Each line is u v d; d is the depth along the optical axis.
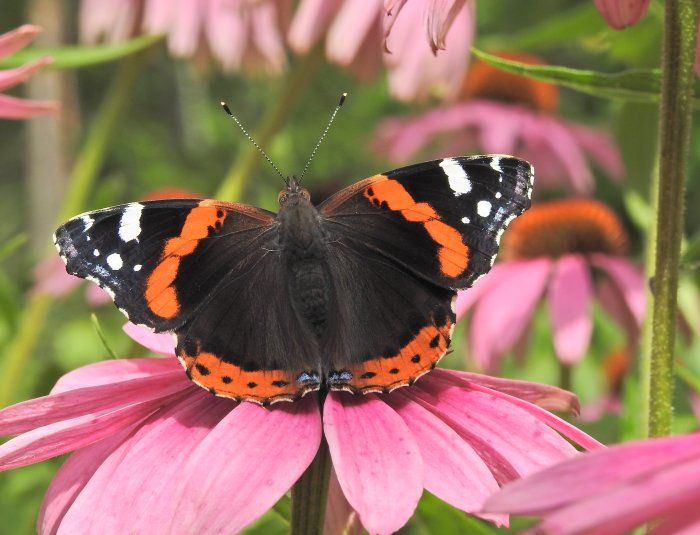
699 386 0.26
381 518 0.18
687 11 0.21
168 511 0.19
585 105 0.75
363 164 0.81
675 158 0.21
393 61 0.33
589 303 0.37
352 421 0.19
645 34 0.28
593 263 0.40
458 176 0.22
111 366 0.22
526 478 0.16
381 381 0.20
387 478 0.18
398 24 0.33
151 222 0.22
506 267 0.40
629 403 0.28
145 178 0.94
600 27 0.30
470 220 0.22
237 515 0.18
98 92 1.10
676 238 0.21
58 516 0.20
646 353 0.23
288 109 0.36
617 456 0.16
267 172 0.68
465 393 0.20
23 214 0.95
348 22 0.34
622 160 0.30
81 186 0.38
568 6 0.70
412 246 0.22
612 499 0.15
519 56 0.56
